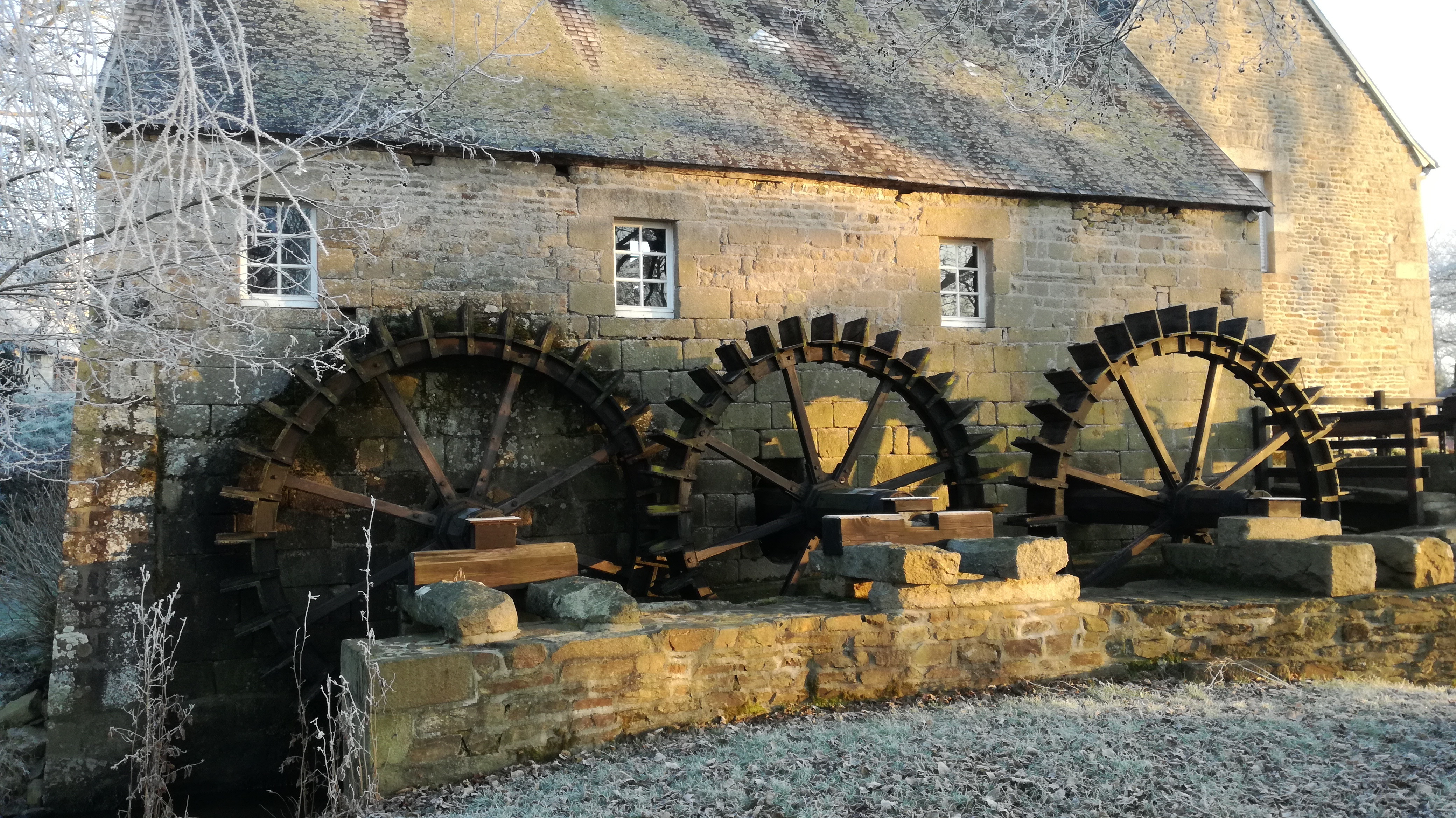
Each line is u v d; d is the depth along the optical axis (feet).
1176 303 38.09
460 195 29.78
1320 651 21.24
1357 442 36.37
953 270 36.40
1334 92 50.26
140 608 22.11
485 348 28.55
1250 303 39.01
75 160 17.61
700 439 28.89
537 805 14.32
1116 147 39.29
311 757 26.86
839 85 37.35
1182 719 16.90
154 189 19.56
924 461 34.78
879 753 15.40
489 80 31.60
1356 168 50.21
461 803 14.75
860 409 34.17
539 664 16.49
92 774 25.26
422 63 31.40
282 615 26.18
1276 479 37.78
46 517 34.24
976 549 20.71
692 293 32.09
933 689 19.11
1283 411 33.22
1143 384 37.35
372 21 32.17
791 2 39.50
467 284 29.68
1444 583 22.63
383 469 29.25
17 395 21.08
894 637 19.02
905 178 34.09
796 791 14.14
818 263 33.60
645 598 29.07
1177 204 37.73
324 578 28.43
